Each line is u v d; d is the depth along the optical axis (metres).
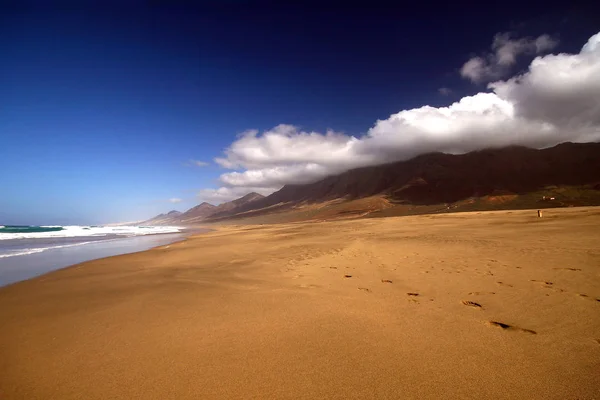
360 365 3.21
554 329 3.84
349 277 7.44
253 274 8.48
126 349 3.81
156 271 9.77
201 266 10.41
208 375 3.12
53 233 40.91
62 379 3.16
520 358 3.18
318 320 4.57
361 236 18.00
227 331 4.28
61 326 4.73
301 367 3.21
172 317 4.97
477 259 8.60
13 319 5.13
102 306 5.77
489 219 25.58
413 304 5.13
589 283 5.66
